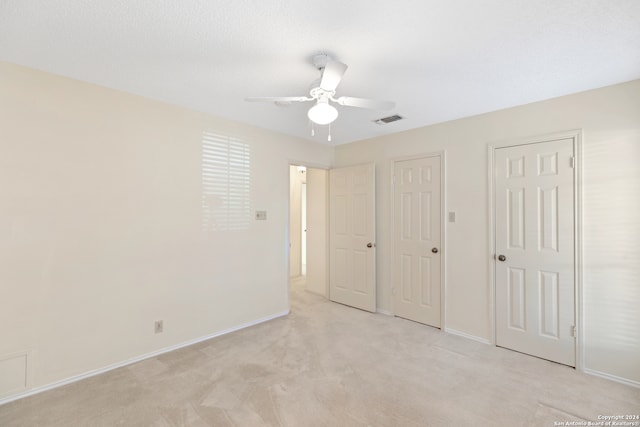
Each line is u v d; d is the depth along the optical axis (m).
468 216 3.16
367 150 4.11
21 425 1.83
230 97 2.65
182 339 2.91
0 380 2.02
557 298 2.63
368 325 3.49
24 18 1.56
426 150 3.49
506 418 1.91
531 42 1.79
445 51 1.90
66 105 2.26
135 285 2.61
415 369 2.50
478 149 3.09
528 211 2.79
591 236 2.46
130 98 2.57
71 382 2.28
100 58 1.99
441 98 2.66
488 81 2.32
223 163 3.21
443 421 1.88
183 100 2.73
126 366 2.53
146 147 2.67
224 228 3.23
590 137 2.46
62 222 2.25
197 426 1.83
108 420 1.88
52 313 2.21
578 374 2.44
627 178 2.31
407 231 3.68
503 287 2.93
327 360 2.65
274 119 3.27
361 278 4.09
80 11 1.51
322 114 1.98
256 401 2.07
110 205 2.47
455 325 3.25
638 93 2.27
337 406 2.02
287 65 2.08
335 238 4.43
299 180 6.10
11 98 2.05
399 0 1.43
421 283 3.55
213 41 1.79
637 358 2.27
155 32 1.70
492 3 1.45
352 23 1.62
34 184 2.13
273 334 3.22
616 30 1.67
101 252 2.43
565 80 2.30
